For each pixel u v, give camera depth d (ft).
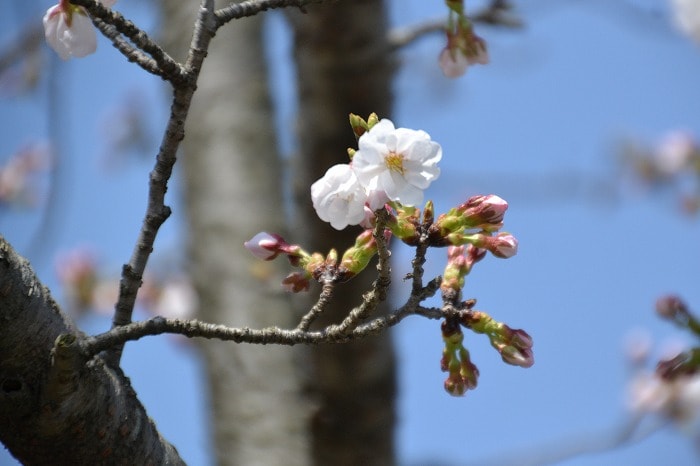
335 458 8.77
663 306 8.00
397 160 7.17
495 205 7.25
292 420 9.09
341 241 8.57
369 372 8.62
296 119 8.62
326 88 8.54
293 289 7.34
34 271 7.24
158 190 7.24
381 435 8.73
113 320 7.27
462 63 7.72
